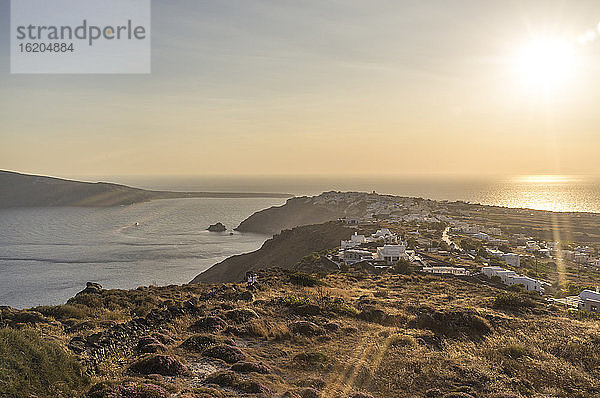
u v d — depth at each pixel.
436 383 16.55
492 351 22.09
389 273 68.75
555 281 74.06
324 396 14.09
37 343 12.95
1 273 126.25
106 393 11.73
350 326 24.66
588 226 172.00
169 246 187.12
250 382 13.94
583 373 20.11
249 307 27.27
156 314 23.02
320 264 84.69
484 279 67.75
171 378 14.17
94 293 33.84
